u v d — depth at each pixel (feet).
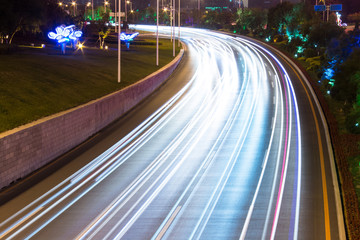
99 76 145.07
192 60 245.65
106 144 97.19
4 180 70.33
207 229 52.34
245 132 105.60
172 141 98.78
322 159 82.17
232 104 140.97
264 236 50.16
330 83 155.22
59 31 176.35
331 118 116.47
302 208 58.75
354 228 51.03
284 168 77.30
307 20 317.63
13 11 182.91
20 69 122.62
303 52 250.57
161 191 66.74
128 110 132.57
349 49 154.61
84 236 51.03
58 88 115.34
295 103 138.82
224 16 459.73
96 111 107.76
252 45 309.83
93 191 67.46
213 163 81.51
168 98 150.82
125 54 221.66
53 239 50.49
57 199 64.49
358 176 73.00
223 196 63.93
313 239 49.26
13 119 83.25
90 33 290.97
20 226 54.85
